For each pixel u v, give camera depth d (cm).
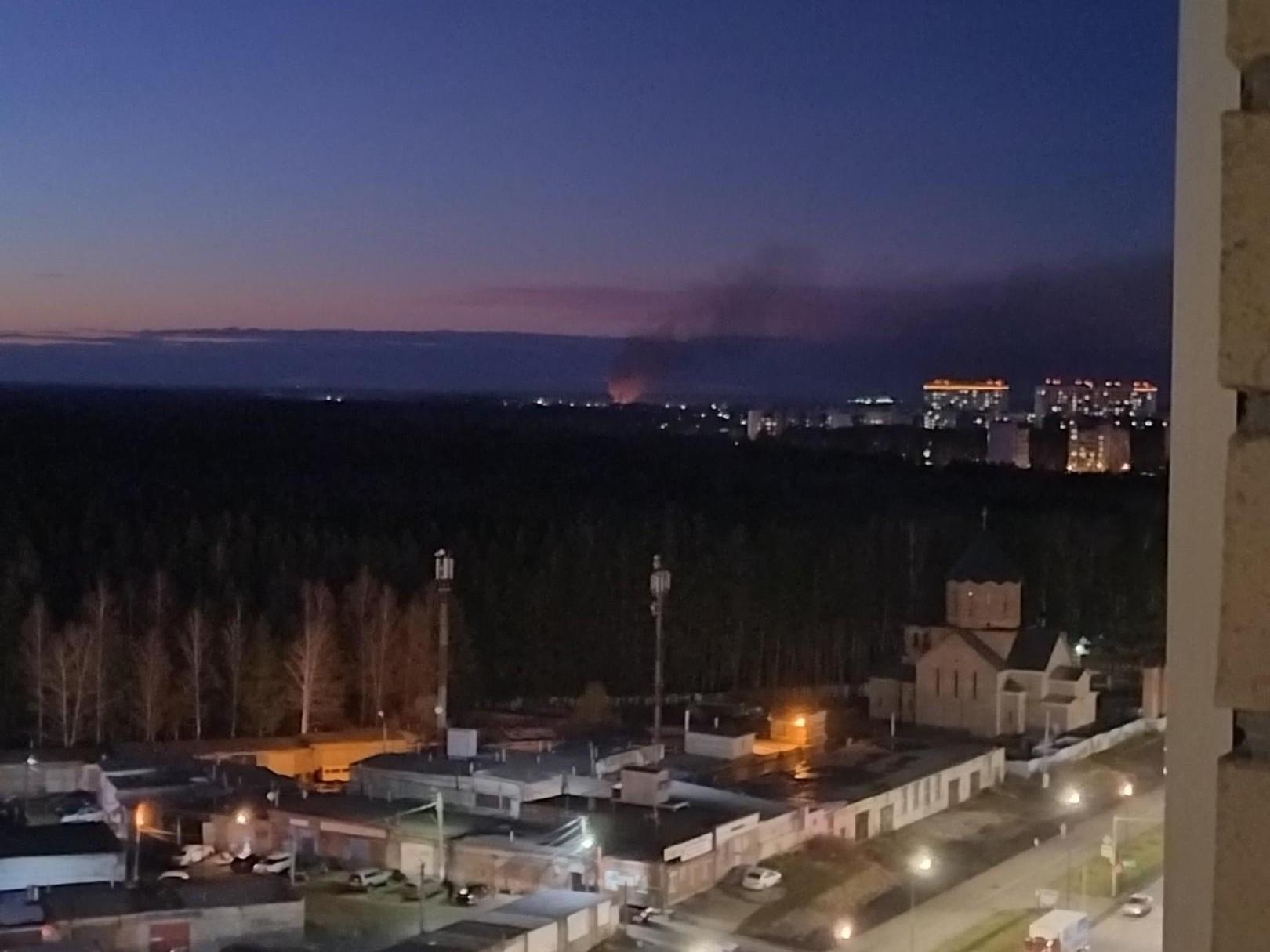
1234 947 87
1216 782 91
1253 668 87
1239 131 88
